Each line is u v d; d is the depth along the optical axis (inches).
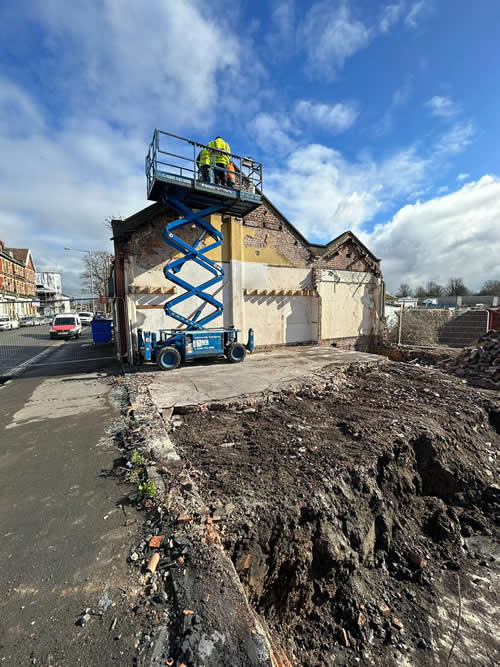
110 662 60.4
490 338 402.0
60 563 85.9
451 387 294.4
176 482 123.0
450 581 139.0
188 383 269.6
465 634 118.1
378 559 140.6
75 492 121.4
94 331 590.6
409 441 183.8
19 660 60.9
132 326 370.0
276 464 146.4
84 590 77.1
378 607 124.2
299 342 528.1
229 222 434.9
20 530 99.8
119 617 69.9
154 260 382.0
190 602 72.3
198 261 371.2
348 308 588.1
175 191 336.5
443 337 924.6
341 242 564.1
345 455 157.0
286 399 240.4
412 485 171.9
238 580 81.6
